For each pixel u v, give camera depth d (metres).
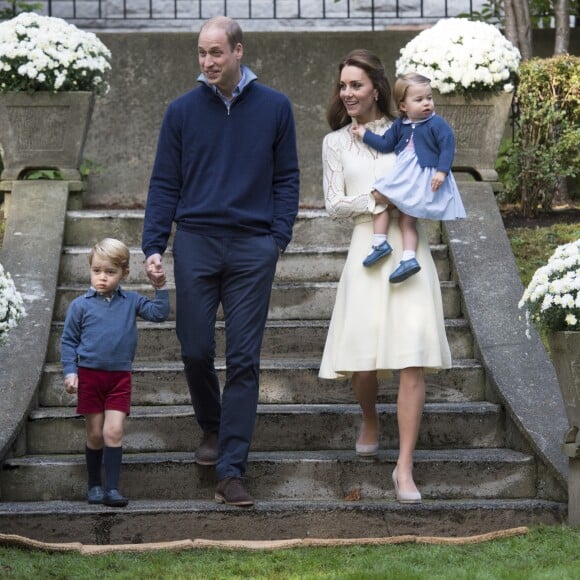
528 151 11.70
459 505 7.43
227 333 7.45
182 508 7.31
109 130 13.53
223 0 15.43
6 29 10.97
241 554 6.88
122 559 6.75
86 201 13.45
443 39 10.93
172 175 7.66
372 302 7.54
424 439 8.38
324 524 7.36
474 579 6.13
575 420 7.15
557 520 7.47
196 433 8.33
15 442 7.99
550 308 7.14
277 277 10.27
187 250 7.48
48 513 7.21
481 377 8.86
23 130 11.08
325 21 15.52
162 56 13.58
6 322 7.00
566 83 11.47
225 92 7.52
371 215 7.69
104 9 15.41
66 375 7.35
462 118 11.05
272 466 7.82
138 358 9.36
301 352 9.46
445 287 9.78
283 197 7.66
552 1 14.09
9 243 10.16
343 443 8.37
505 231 10.39
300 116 13.63
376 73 7.70
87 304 7.50
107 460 7.41
